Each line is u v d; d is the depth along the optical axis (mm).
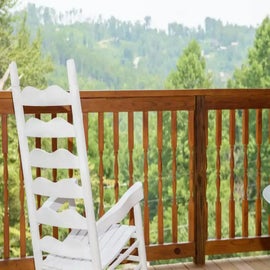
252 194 13508
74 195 2236
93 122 12070
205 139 3395
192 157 3420
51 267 2350
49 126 2271
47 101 2254
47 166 2293
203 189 3428
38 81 14234
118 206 2396
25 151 2348
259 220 3602
